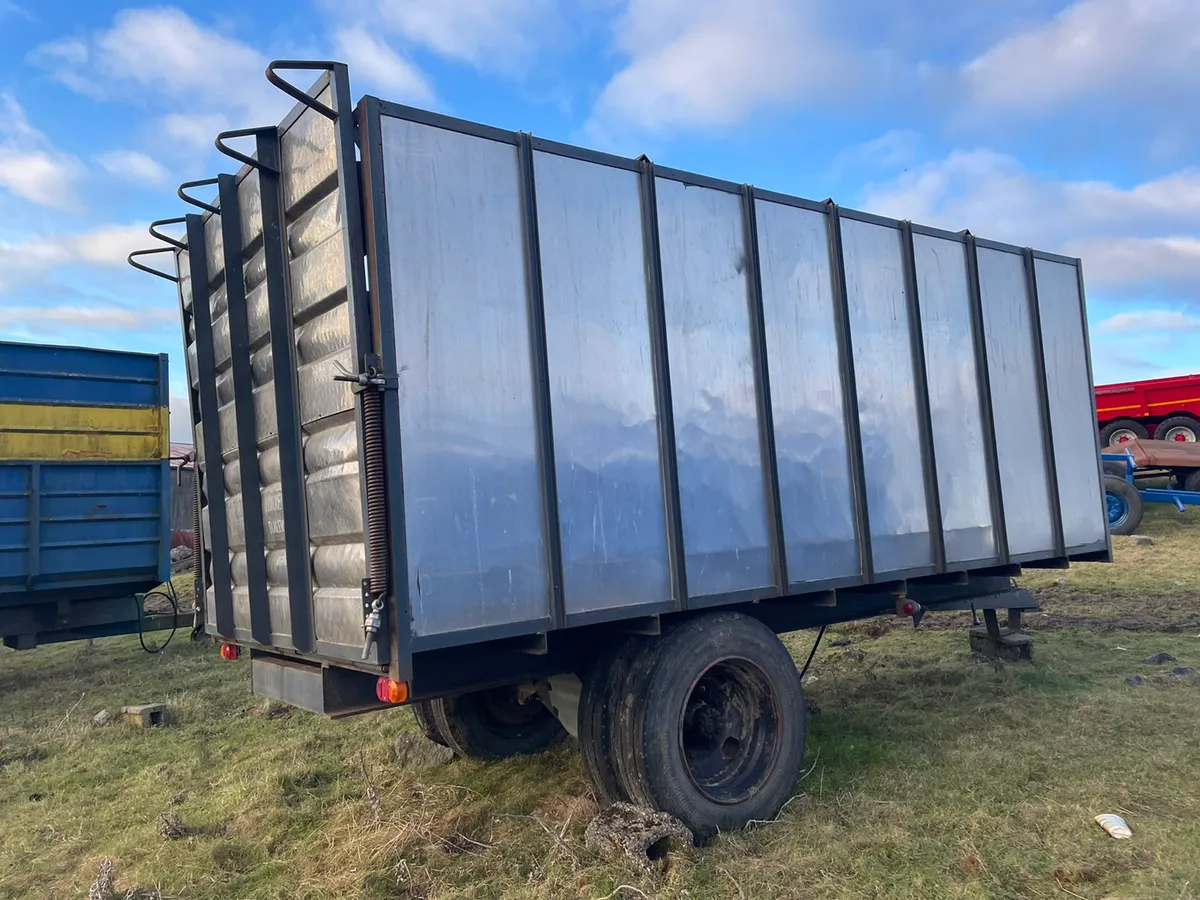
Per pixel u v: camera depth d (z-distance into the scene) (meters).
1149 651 7.61
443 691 3.87
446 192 3.58
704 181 4.54
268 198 3.91
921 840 3.91
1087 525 6.70
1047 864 3.64
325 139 3.51
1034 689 6.43
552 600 3.71
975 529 5.76
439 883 3.71
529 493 3.71
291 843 4.34
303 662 4.07
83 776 5.59
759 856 3.90
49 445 8.10
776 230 4.85
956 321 5.83
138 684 8.33
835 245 5.11
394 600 3.22
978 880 3.50
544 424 3.75
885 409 5.28
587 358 3.97
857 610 5.56
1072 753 4.97
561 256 3.92
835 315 5.09
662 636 4.21
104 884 3.77
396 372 3.32
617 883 3.54
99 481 8.38
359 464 3.29
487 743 5.34
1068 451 6.62
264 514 4.24
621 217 4.18
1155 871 3.52
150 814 4.85
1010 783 4.56
